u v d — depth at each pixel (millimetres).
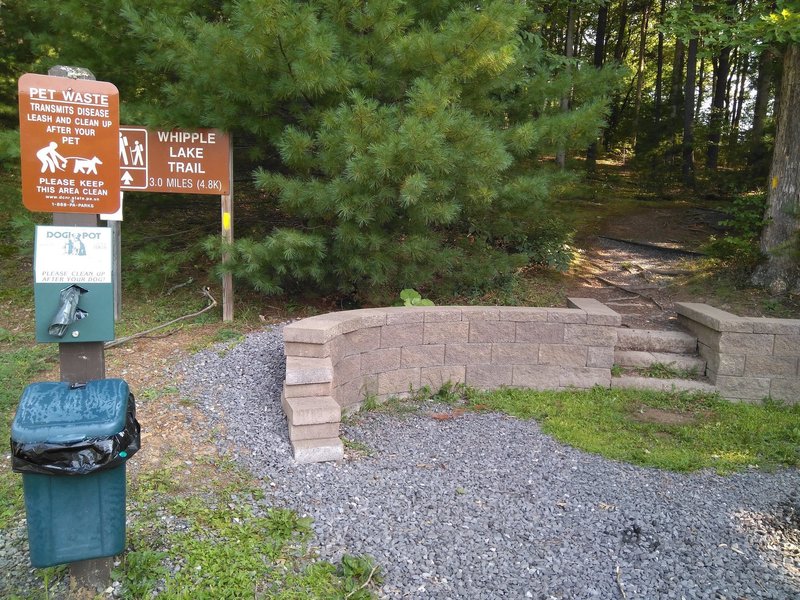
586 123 6910
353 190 5781
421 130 5328
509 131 6484
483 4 6141
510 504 3738
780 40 7398
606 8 19547
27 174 2520
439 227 7586
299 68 5492
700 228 12203
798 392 5895
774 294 8414
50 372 5254
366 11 6055
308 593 2789
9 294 7301
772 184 8539
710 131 16844
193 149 6305
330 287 6859
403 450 4543
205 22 6090
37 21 8547
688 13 8688
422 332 5668
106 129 2588
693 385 5996
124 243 7477
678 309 6879
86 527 2547
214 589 2729
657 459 4516
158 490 3535
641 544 3379
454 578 2990
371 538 3244
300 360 4602
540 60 8664
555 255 9172
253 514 3396
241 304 7047
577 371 5977
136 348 5812
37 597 2672
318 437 4242
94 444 2387
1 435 4148
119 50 6996
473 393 5801
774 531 3629
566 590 2949
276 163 7266
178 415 4445
